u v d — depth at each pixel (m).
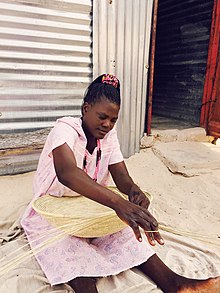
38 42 2.82
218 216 2.48
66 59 2.97
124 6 3.07
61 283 1.52
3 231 2.12
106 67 3.16
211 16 4.06
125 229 1.69
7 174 2.90
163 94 5.38
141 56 3.31
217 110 3.95
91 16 2.97
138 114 3.48
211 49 3.98
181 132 3.97
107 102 1.47
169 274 1.61
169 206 2.58
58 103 3.06
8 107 2.84
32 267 1.71
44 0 2.73
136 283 1.63
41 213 1.45
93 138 1.67
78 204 1.69
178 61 4.86
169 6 4.98
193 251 1.96
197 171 3.21
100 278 1.64
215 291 1.54
